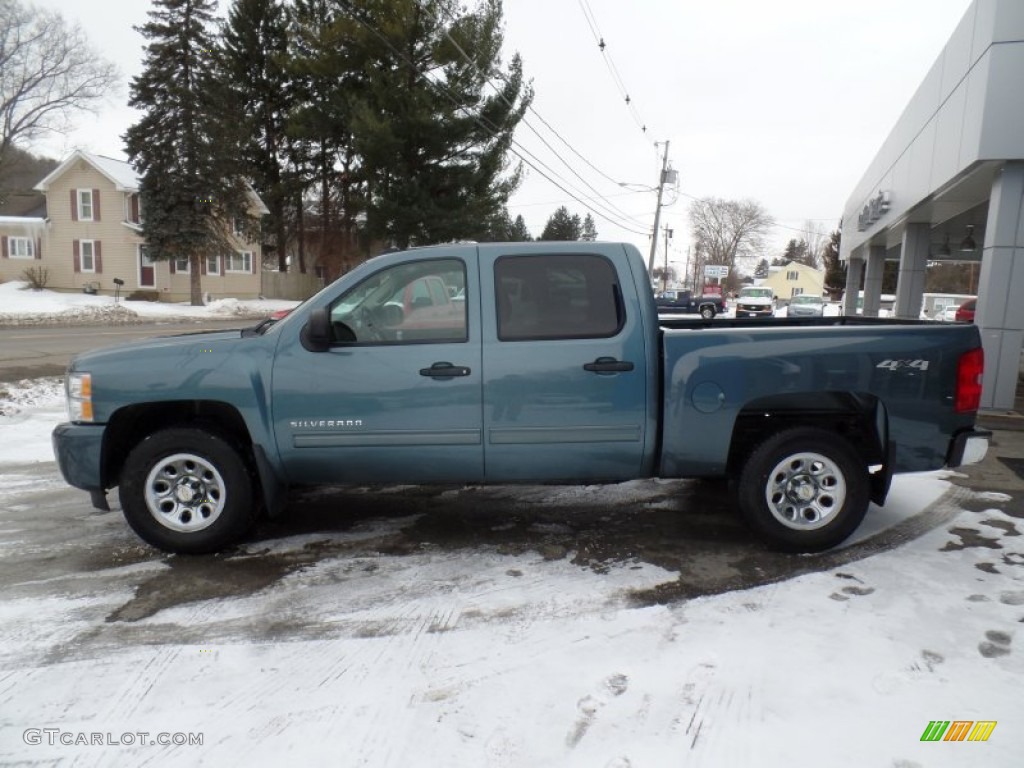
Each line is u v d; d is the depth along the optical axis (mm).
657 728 2670
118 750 2598
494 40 28109
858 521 4309
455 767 2473
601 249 4332
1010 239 9016
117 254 38062
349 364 4211
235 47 42250
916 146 12836
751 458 4312
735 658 3152
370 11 27953
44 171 55938
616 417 4258
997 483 5973
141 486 4312
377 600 3779
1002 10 8367
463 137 28641
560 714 2762
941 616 3537
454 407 4219
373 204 29578
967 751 2523
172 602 3787
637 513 5172
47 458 7137
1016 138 8562
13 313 27125
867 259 21438
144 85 33000
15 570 4234
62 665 3174
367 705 2844
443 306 4277
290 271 48719
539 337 4234
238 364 4230
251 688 2977
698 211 93250
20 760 2551
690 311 40531
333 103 31672
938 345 4215
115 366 4254
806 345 4199
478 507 5324
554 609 3652
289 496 5609
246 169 41219
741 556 4340
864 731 2643
